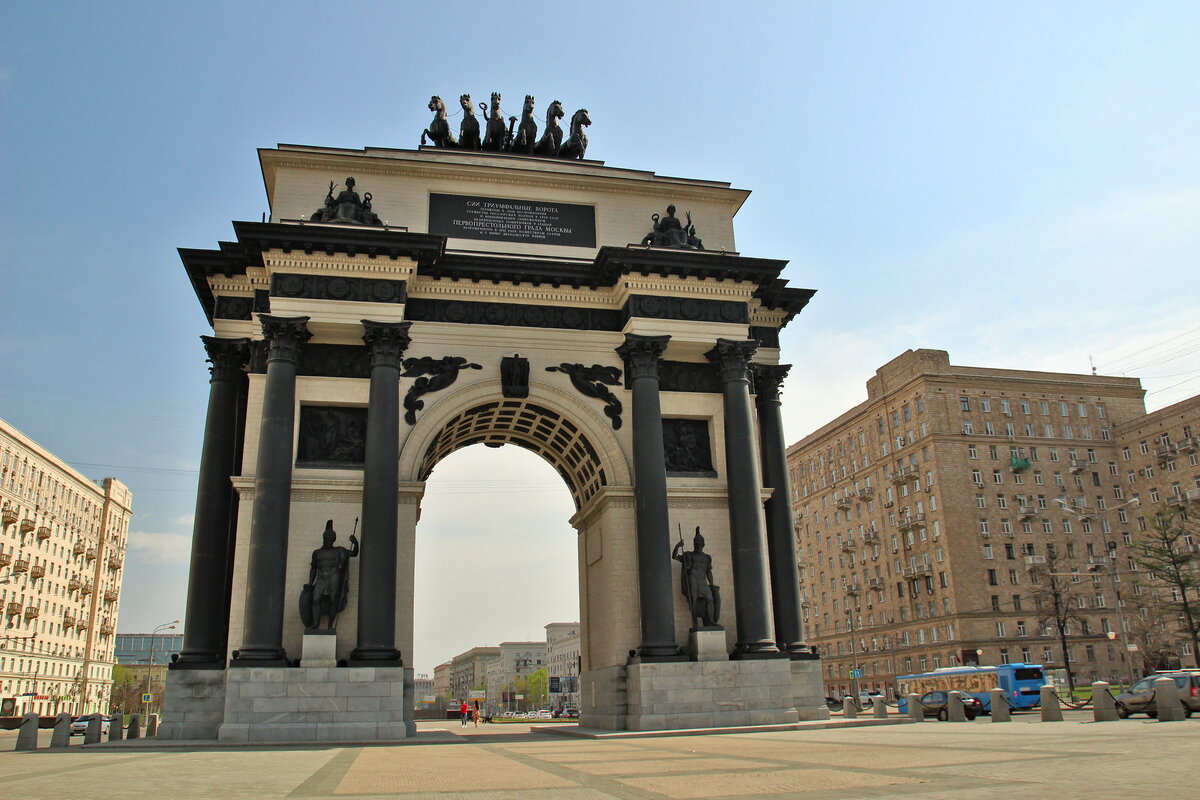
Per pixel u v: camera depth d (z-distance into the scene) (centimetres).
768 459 4681
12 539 11662
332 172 4456
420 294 4341
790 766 1903
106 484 14988
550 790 1563
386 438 3938
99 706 14388
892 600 11562
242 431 4347
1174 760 1748
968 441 11000
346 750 2973
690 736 3409
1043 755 1969
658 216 4706
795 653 4297
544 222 4625
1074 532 11056
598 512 4522
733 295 4519
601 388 4388
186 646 3897
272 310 4016
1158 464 11088
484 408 4397
